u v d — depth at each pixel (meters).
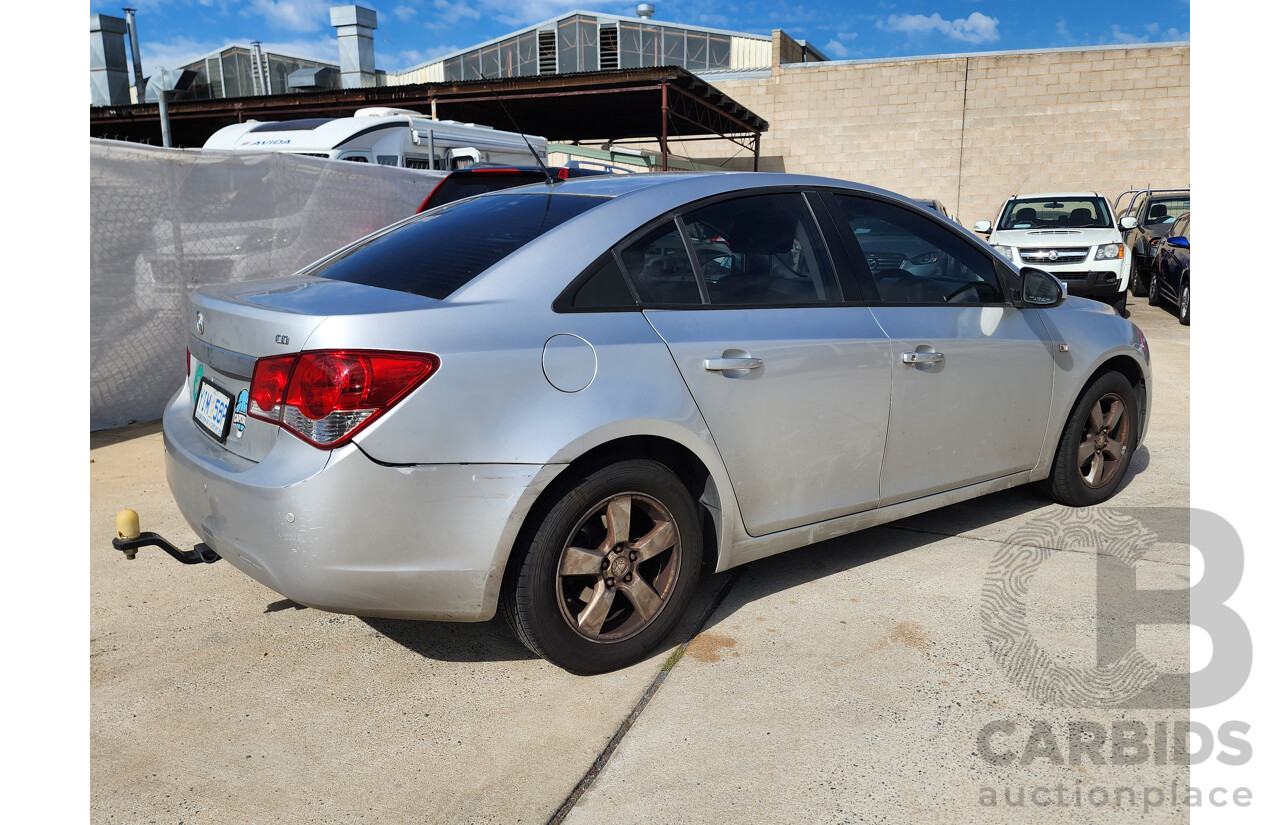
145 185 5.91
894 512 3.41
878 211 3.46
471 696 2.67
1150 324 11.07
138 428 5.89
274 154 6.80
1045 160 21.39
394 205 8.22
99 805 2.18
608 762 2.34
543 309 2.58
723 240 3.00
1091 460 4.21
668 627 2.86
